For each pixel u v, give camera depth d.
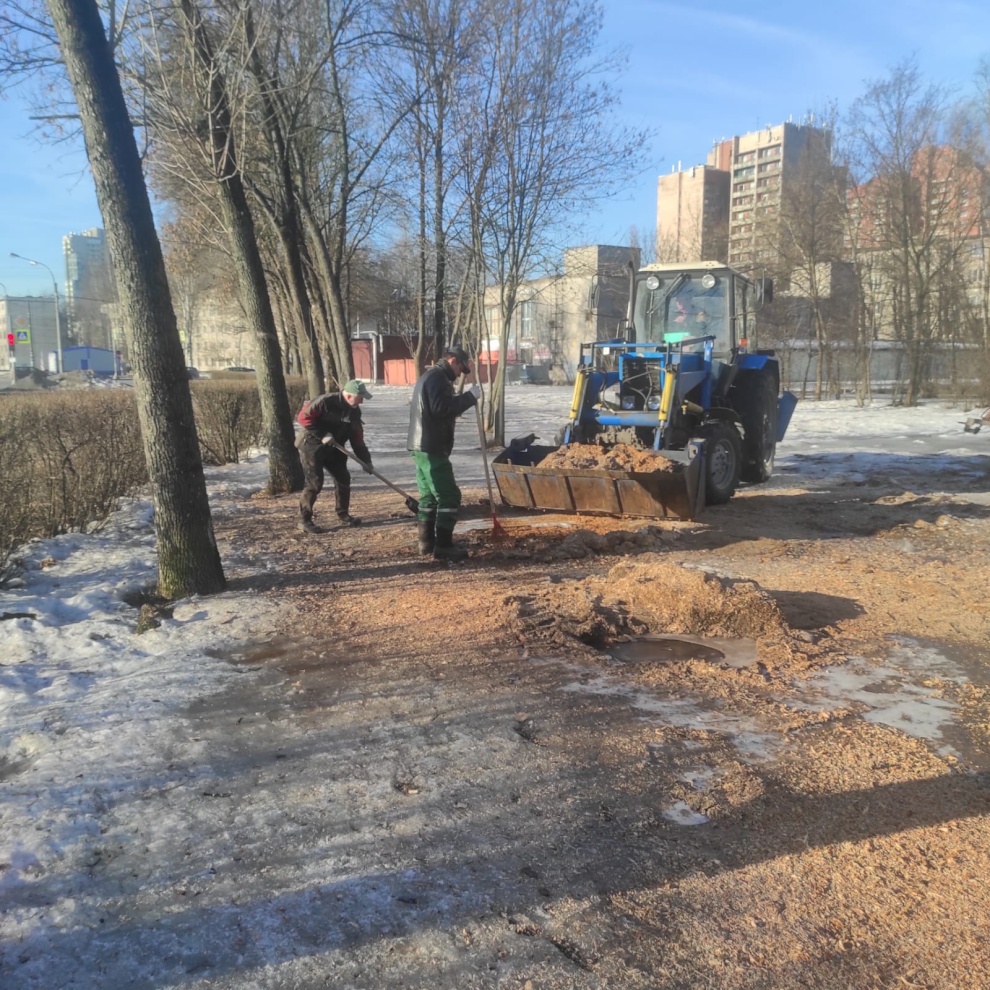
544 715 3.77
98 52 5.03
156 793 3.07
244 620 5.13
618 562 6.49
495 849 2.72
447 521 6.61
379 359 58.31
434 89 13.73
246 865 2.63
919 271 26.47
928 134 25.72
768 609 4.93
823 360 33.31
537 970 2.18
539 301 21.95
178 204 17.58
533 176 13.80
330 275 15.99
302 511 7.86
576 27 13.26
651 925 2.36
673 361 8.79
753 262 32.09
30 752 3.43
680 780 3.19
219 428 13.59
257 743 3.50
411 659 4.47
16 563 6.20
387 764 3.30
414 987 2.12
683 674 4.28
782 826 2.88
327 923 2.36
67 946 2.26
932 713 3.80
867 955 2.25
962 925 2.36
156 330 5.46
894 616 5.21
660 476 7.73
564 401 31.36
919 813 2.95
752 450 10.45
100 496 8.12
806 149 29.42
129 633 4.95
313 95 13.42
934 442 15.89
